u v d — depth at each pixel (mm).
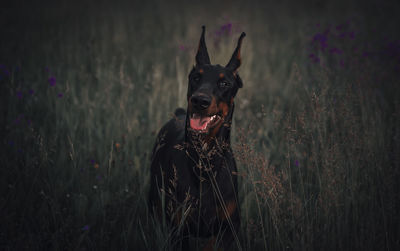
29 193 3213
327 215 2781
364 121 3584
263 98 5844
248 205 3246
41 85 5371
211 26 9906
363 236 2812
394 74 5137
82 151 4062
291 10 13656
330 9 12867
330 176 2795
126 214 3305
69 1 15039
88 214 3221
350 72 4707
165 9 14023
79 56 6949
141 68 6512
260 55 8047
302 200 3211
